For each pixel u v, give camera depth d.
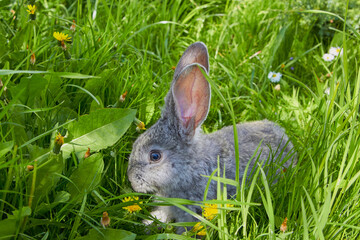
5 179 0.63
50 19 0.99
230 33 1.07
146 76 0.87
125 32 0.93
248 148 0.81
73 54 0.84
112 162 0.76
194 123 0.75
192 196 0.76
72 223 0.66
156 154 0.75
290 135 0.87
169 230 0.65
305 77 1.01
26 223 0.61
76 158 0.69
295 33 1.06
